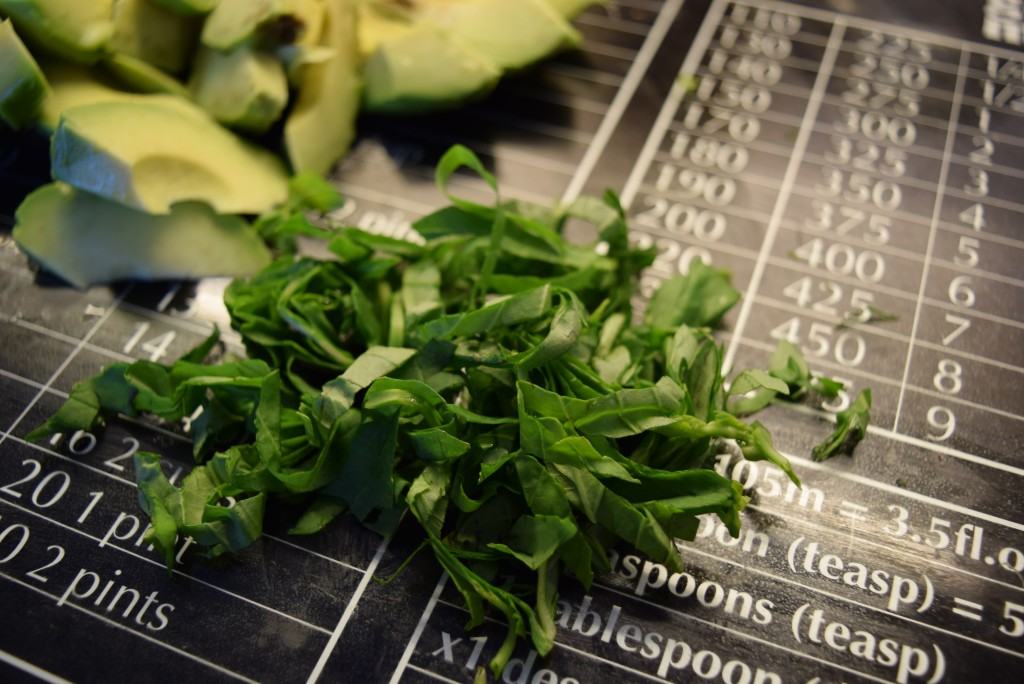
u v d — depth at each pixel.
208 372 0.39
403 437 0.37
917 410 0.40
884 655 0.35
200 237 0.43
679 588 0.36
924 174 0.46
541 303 0.37
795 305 0.42
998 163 0.46
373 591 0.37
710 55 0.50
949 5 0.51
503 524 0.37
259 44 0.44
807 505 0.38
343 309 0.40
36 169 0.45
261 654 0.36
